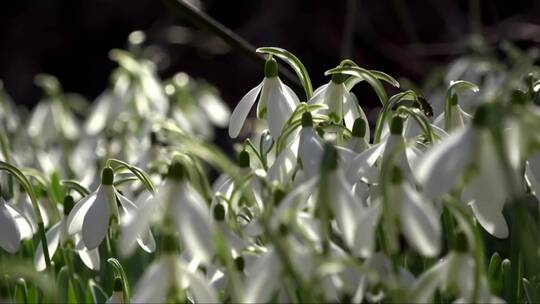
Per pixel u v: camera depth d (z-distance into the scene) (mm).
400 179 794
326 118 889
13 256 1020
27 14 2516
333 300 826
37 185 1089
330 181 799
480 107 777
